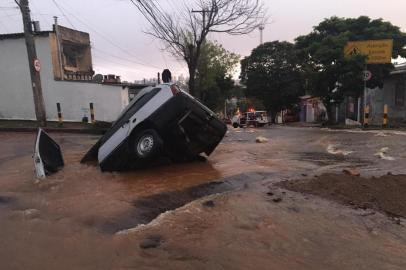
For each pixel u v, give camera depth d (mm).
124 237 4812
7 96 25328
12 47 24859
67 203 6344
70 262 4238
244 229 5047
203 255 4355
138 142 8891
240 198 6227
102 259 4289
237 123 37906
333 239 4801
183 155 9898
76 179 8211
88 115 25594
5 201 6578
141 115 8859
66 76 26891
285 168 8891
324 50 27875
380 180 7219
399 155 10711
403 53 27891
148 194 6820
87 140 15742
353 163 9562
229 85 53875
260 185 7090
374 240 4793
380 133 18062
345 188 6652
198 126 9203
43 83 25469
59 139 16016
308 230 5035
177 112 8734
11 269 4121
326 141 14938
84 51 29609
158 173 8742
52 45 25109
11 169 9578
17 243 4750
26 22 18766
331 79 28859
